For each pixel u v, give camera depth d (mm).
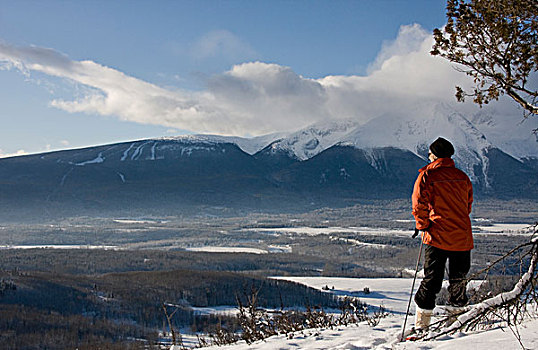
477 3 5027
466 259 4184
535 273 3375
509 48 4984
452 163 4379
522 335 3307
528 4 4773
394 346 3674
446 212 4207
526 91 4930
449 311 4039
